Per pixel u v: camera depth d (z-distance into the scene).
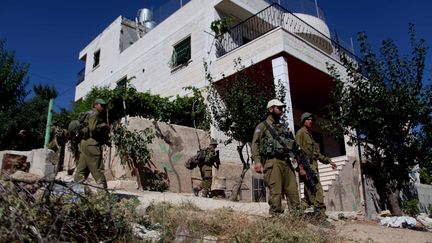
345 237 4.60
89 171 5.84
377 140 10.78
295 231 3.92
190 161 10.06
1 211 2.66
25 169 8.36
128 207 3.95
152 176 10.17
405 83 10.42
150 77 16.53
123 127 10.15
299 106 16.41
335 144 18.16
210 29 13.92
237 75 10.66
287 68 11.18
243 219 4.25
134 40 20.25
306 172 5.59
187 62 14.48
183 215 4.24
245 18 14.83
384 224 7.16
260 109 9.55
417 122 10.40
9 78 18.88
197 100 12.76
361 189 11.62
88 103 13.58
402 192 14.07
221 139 12.26
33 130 18.25
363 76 11.44
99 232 3.26
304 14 15.96
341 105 11.25
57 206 3.16
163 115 13.05
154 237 3.56
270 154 5.02
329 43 15.73
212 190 10.64
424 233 5.32
